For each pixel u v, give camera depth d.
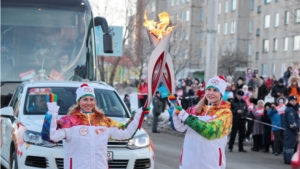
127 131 5.88
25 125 8.16
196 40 62.03
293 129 12.77
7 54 12.51
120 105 9.33
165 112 25.05
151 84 5.57
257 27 55.88
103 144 5.81
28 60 12.59
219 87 5.75
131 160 7.78
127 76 50.00
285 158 12.94
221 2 61.66
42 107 8.98
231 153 15.00
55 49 12.77
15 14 12.68
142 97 23.98
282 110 14.66
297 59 47.75
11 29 12.62
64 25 12.91
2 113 9.04
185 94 22.28
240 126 15.28
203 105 5.89
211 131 5.56
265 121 15.41
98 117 5.90
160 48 5.47
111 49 13.14
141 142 8.04
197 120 5.56
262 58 54.47
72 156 5.74
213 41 17.41
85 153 5.72
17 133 8.20
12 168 8.41
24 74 12.49
